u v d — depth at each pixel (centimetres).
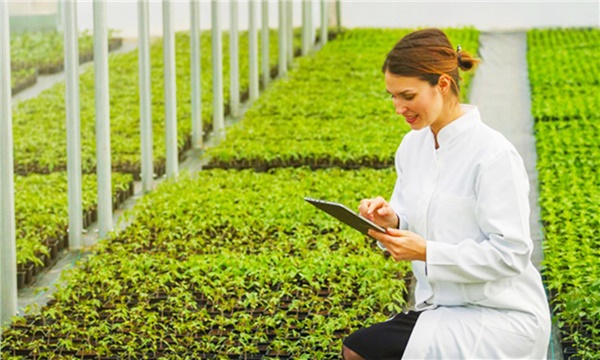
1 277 1060
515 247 580
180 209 1416
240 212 1396
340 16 3228
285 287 1098
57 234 1361
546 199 1457
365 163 1722
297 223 1348
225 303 1048
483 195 587
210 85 2353
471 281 588
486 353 592
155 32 3306
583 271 1111
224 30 3344
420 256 590
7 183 1061
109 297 1113
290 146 1769
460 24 3325
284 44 2522
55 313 1074
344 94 2236
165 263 1203
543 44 2866
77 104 1345
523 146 1892
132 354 949
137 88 2370
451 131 605
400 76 586
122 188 1586
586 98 2133
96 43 1377
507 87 2398
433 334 599
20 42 2844
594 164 1628
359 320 1030
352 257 1183
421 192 615
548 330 610
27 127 1986
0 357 958
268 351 966
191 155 1872
